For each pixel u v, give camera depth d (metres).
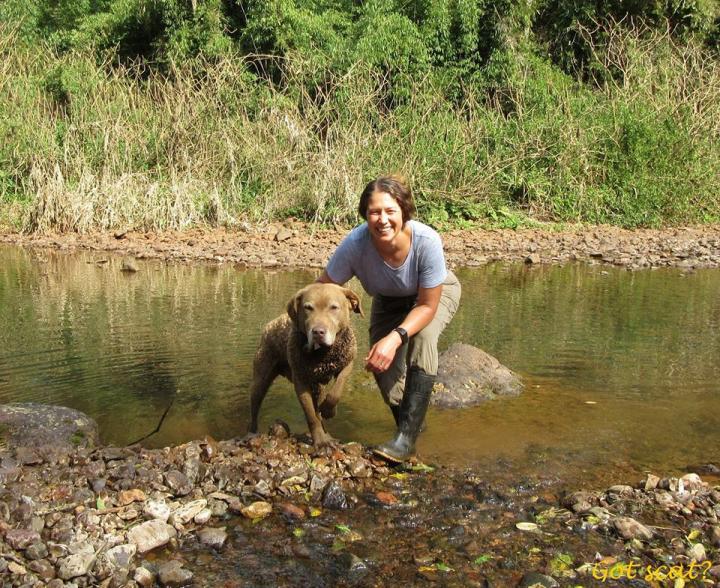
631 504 3.82
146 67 21.39
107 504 3.78
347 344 4.53
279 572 3.21
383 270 4.38
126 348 6.68
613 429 4.92
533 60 20.55
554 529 3.60
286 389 5.78
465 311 8.35
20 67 19.52
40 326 7.46
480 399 5.50
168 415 5.15
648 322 7.86
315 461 4.28
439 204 15.75
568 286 9.98
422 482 4.13
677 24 22.39
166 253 12.34
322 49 19.64
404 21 19.30
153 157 16.42
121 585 3.13
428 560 3.30
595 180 16.95
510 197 16.67
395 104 18.89
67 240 13.48
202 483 4.05
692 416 5.15
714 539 3.50
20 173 16.14
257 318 7.84
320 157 15.19
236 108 16.83
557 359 6.50
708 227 15.94
